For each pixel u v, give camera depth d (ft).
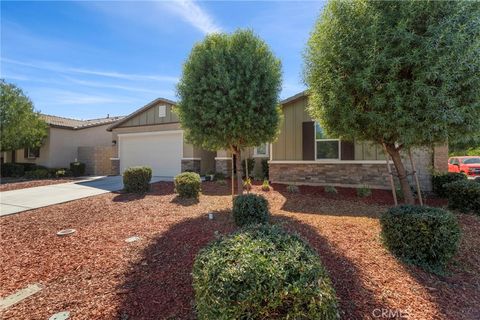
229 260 7.41
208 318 6.84
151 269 11.82
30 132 53.31
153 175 50.26
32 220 20.42
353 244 14.15
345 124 16.84
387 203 25.07
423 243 12.42
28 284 11.10
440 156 30.14
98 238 16.05
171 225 17.94
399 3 14.82
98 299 9.82
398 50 14.56
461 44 13.55
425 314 9.05
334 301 7.39
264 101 21.85
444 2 14.14
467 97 14.34
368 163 31.65
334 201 25.86
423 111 14.43
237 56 21.33
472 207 20.84
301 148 34.99
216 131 21.25
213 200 26.91
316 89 18.10
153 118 50.52
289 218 19.25
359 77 15.16
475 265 13.00
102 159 61.77
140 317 8.71
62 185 38.04
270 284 6.59
